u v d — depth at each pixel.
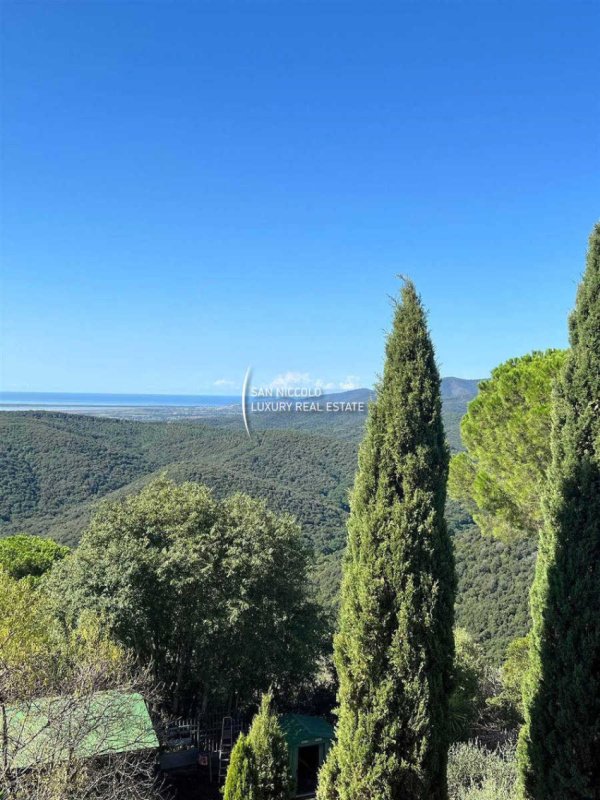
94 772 8.86
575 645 5.80
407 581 5.98
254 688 18.36
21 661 10.84
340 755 6.20
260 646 17.41
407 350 6.37
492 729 13.84
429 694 5.89
